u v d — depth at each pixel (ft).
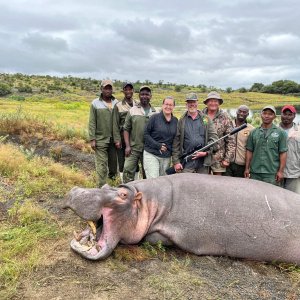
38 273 9.06
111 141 16.71
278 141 13.20
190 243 10.52
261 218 10.44
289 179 14.14
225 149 14.14
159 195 10.74
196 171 13.64
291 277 10.07
